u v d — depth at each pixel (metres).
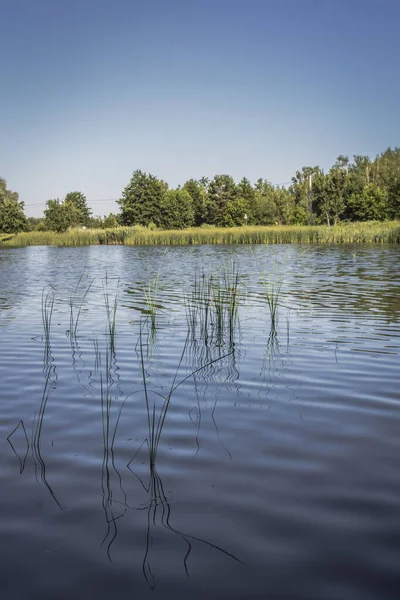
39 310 11.85
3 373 6.80
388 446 4.46
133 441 4.62
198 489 3.77
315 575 2.85
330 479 3.89
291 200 82.19
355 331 9.00
